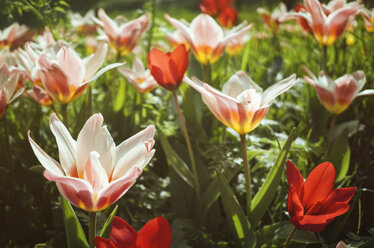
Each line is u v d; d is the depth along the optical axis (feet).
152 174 2.78
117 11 5.30
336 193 1.88
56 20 3.27
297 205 1.82
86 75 2.36
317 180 1.89
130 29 3.20
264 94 2.23
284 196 2.56
